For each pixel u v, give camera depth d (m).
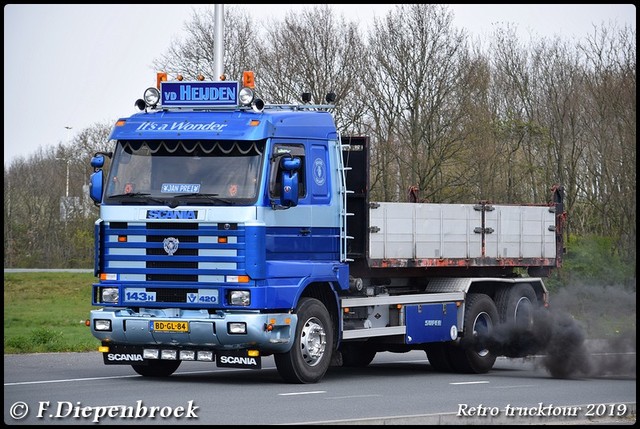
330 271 22.33
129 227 21.14
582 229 45.50
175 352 21.23
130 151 21.44
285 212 21.25
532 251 28.56
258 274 20.52
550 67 49.38
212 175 20.88
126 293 21.19
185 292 20.83
